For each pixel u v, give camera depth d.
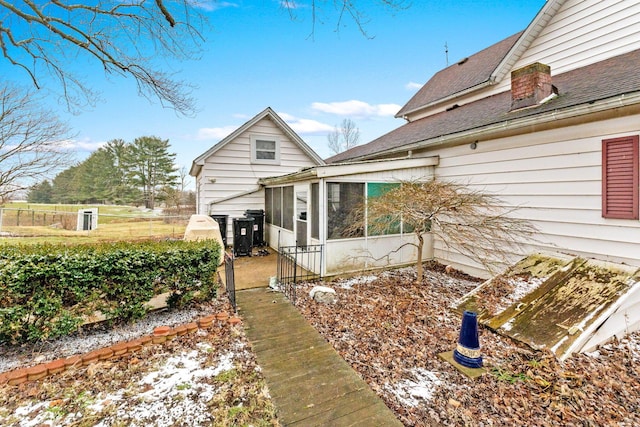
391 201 5.74
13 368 3.12
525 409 2.59
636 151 4.27
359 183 6.63
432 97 11.00
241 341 3.75
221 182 10.42
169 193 29.16
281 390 2.83
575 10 6.68
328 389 2.85
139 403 2.60
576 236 4.99
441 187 5.70
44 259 3.41
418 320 4.39
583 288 4.19
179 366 3.18
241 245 8.59
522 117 5.18
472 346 3.21
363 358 3.41
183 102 7.18
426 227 7.06
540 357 3.34
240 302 5.06
